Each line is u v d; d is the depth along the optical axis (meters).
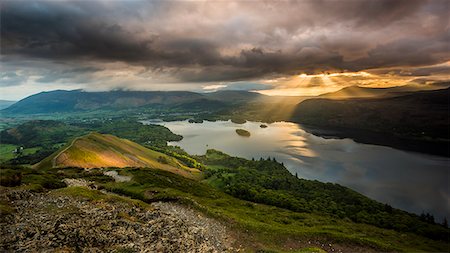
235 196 146.88
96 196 51.00
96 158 169.62
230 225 49.44
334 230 71.75
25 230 29.05
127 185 82.56
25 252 24.73
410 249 79.00
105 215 36.97
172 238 33.94
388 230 107.12
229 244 40.53
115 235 31.14
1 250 24.77
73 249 26.47
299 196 154.62
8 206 37.97
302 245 47.31
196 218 51.41
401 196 170.25
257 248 41.47
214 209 66.81
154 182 101.00
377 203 144.88
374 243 51.78
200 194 102.00
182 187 108.31
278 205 129.50
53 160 150.12
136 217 40.56
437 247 89.00
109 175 114.44
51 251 25.12
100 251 27.08
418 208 153.50
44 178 73.56
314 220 90.06
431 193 174.12
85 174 111.38
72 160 154.50
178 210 56.66
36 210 37.62
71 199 45.78
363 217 124.31
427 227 114.31
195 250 32.47
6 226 30.22
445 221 125.94
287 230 50.94
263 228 49.75
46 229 29.53
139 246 29.73
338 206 139.38
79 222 32.78
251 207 97.50
